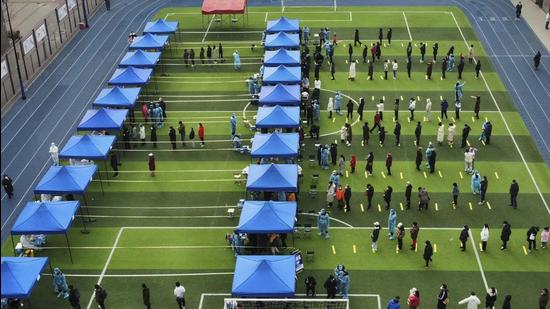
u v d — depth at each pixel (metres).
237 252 36.16
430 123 50.41
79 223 39.78
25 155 47.59
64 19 69.69
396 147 47.31
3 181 42.16
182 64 61.84
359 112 50.62
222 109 53.31
